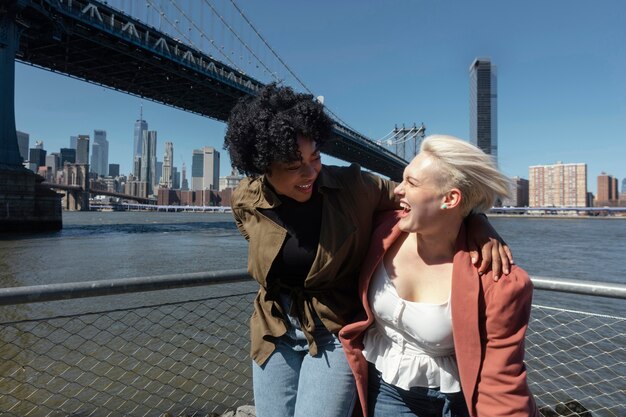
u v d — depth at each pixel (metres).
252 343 1.51
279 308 1.46
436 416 1.31
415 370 1.28
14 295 1.42
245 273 1.86
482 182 1.20
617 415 3.67
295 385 1.46
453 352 1.28
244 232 1.61
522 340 1.13
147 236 33.69
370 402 1.38
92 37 32.66
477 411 1.15
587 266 19.31
